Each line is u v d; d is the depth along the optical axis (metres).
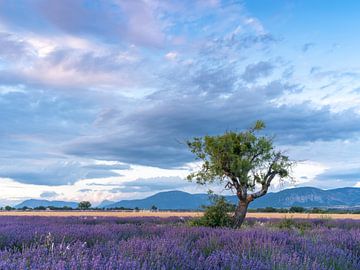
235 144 20.66
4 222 18.83
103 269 5.20
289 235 11.02
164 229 13.39
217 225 20.11
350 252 8.46
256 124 20.98
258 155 20.78
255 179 20.78
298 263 6.57
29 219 26.05
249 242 8.23
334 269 7.07
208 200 20.89
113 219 30.56
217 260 6.51
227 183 21.03
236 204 21.44
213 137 20.86
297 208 68.19
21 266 5.05
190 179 20.97
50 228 12.92
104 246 7.80
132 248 7.09
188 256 6.64
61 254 6.32
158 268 5.65
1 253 6.07
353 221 30.53
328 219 31.12
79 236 10.81
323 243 9.57
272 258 6.73
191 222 20.88
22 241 9.56
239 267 6.18
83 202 102.56
